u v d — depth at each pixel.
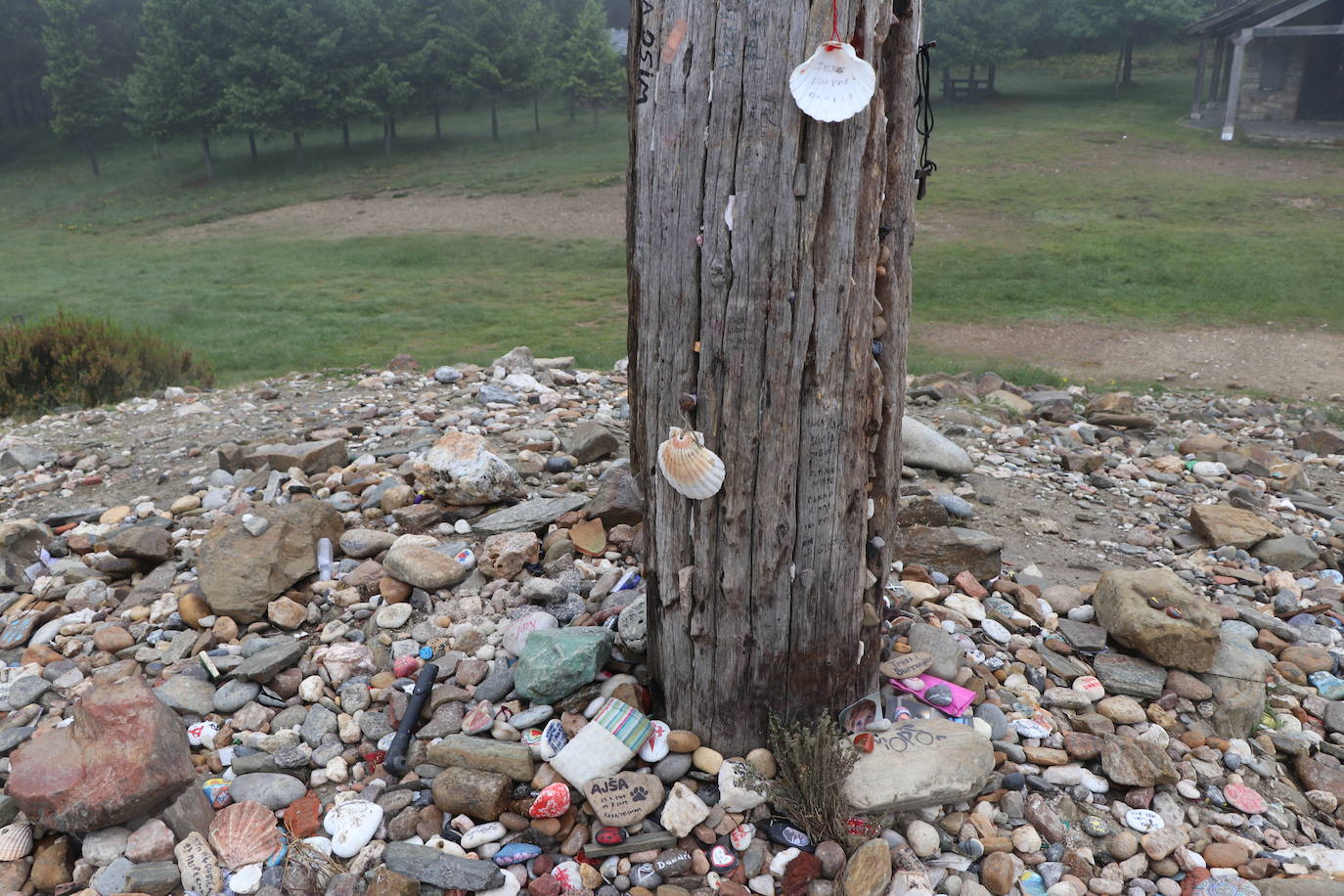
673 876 2.79
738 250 2.57
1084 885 2.85
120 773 2.86
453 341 15.64
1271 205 23.33
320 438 6.49
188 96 41.88
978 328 15.34
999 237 22.11
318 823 2.98
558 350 14.25
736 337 2.64
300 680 3.61
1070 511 6.00
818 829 2.87
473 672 3.54
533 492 5.26
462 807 2.93
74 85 45.69
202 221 34.22
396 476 5.44
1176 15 42.19
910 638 3.77
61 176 47.88
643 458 3.12
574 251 24.58
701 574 2.89
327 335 16.39
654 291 2.73
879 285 2.84
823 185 2.51
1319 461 7.92
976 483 6.25
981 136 35.88
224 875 2.82
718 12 2.45
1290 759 3.64
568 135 45.22
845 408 2.75
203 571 4.05
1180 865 2.98
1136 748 3.34
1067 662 3.91
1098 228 22.33
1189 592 4.04
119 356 10.28
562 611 3.95
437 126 46.31
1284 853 3.04
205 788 3.09
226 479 5.77
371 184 38.09
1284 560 5.32
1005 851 2.93
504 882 2.74
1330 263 18.14
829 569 2.91
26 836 2.92
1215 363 12.93
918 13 2.68
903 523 5.07
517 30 45.44
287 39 42.53
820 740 2.89
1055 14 47.22
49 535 5.05
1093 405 9.22
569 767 2.97
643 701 3.30
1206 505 5.80
